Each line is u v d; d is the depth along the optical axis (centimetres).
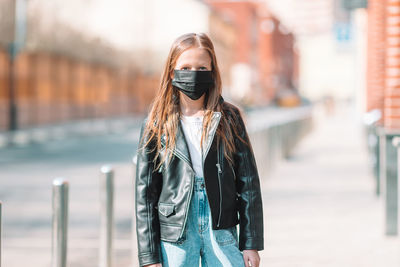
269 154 1332
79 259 632
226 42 8781
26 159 1775
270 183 1211
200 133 295
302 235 730
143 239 288
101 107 5116
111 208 501
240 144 300
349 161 1658
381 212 888
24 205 964
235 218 298
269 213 881
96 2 5844
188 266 290
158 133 293
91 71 4850
